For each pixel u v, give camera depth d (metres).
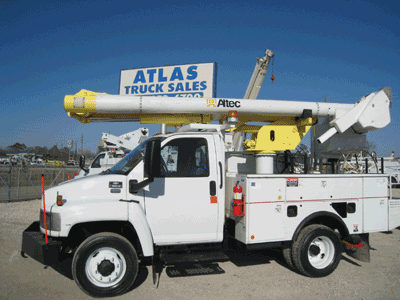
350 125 5.32
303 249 4.46
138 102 4.93
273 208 4.43
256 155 5.28
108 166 11.92
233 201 4.30
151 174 3.55
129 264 3.81
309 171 6.25
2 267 4.77
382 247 6.38
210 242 4.27
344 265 5.20
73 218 3.65
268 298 3.84
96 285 3.70
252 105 5.24
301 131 5.60
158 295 3.87
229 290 4.06
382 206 5.17
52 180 17.61
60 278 4.39
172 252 4.21
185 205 4.12
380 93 5.47
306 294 3.97
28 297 3.73
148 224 3.98
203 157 4.34
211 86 9.18
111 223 4.10
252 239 4.29
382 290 4.12
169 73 9.51
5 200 12.47
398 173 19.34
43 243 3.73
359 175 5.03
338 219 4.79
